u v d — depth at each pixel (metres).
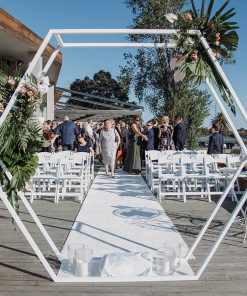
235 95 4.04
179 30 4.04
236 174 4.36
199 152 11.12
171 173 10.12
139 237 5.78
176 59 4.12
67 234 5.96
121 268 4.22
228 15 4.01
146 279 4.12
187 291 3.87
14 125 3.99
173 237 5.78
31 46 11.60
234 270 4.42
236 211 4.11
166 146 13.09
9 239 5.65
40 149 4.27
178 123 13.07
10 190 4.20
